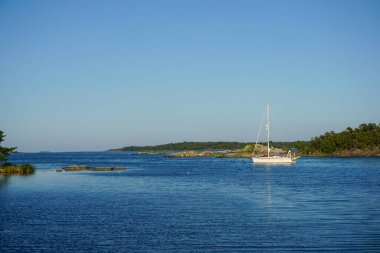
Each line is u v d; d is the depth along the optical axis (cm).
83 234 3359
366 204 4806
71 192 6494
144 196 5884
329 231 3400
